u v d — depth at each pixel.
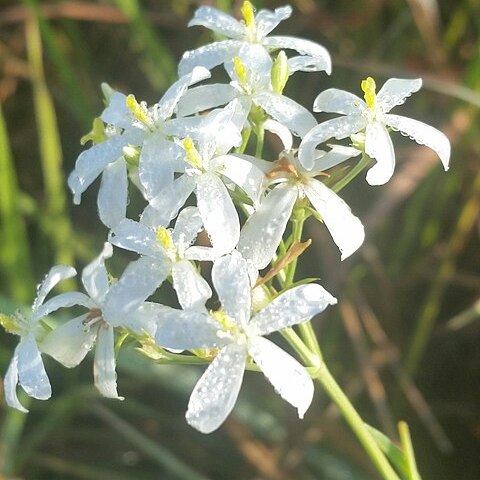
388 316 0.21
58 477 0.20
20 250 0.19
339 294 0.19
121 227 0.12
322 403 0.20
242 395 0.19
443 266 0.20
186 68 0.13
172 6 0.23
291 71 0.13
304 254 0.20
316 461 0.19
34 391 0.12
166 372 0.18
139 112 0.12
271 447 0.19
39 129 0.22
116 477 0.19
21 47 0.23
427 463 0.20
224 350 0.11
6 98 0.23
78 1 0.23
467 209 0.20
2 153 0.19
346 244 0.12
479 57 0.20
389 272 0.21
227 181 0.12
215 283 0.11
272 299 0.12
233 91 0.13
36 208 0.20
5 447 0.18
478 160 0.20
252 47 0.13
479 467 0.20
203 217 0.12
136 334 0.12
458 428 0.20
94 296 0.12
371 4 0.22
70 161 0.22
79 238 0.21
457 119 0.20
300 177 0.12
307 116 0.13
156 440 0.20
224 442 0.20
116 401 0.20
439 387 0.21
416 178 0.19
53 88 0.22
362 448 0.19
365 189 0.20
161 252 0.12
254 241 0.12
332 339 0.20
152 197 0.12
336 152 0.12
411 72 0.19
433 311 0.20
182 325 0.11
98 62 0.23
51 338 0.12
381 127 0.12
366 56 0.22
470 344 0.21
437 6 0.22
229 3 0.20
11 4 0.23
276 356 0.11
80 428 0.20
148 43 0.20
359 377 0.20
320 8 0.23
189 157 0.12
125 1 0.19
